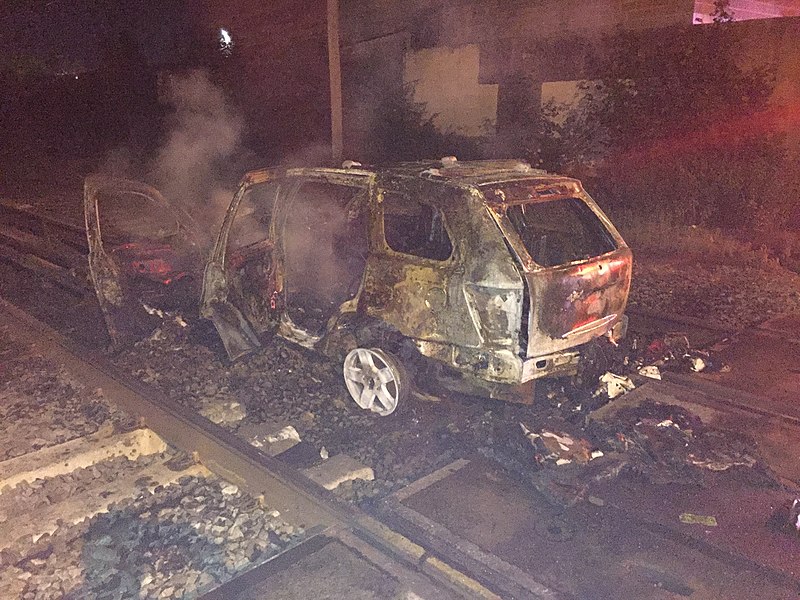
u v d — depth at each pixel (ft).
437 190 15.01
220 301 18.33
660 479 13.61
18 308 22.54
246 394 17.40
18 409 15.94
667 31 34.71
